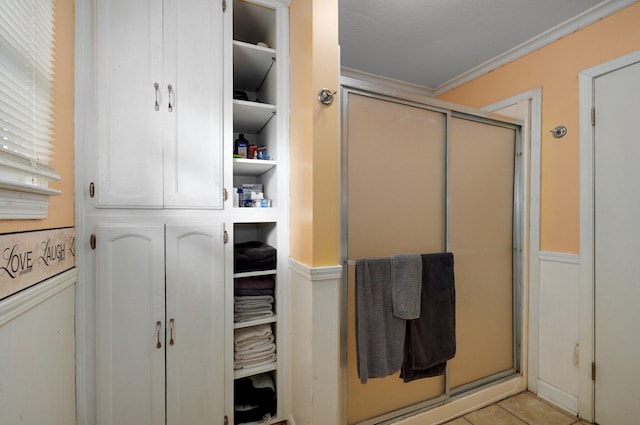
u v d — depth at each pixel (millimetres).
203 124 1283
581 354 1602
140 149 1182
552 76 1770
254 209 1400
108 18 1145
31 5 814
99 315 1123
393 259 1416
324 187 1203
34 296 796
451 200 1655
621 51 1474
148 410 1187
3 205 661
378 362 1348
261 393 1426
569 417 1616
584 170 1604
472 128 1741
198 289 1271
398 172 1497
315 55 1184
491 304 1818
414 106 1533
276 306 1457
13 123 755
